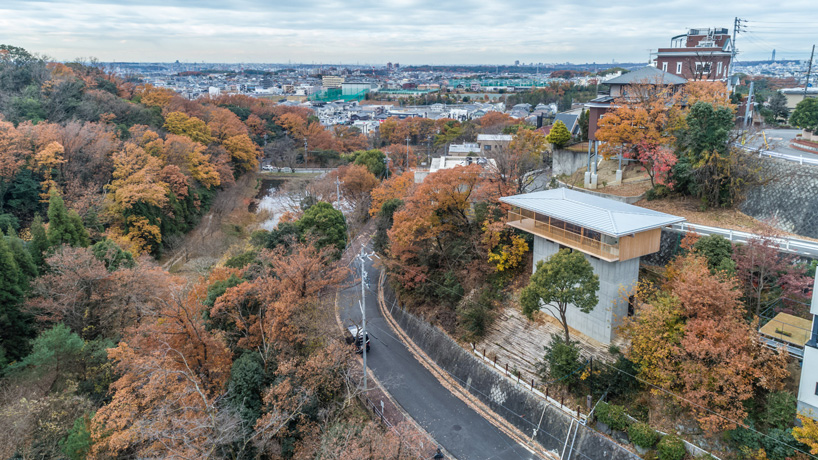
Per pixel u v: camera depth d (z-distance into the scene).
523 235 34.84
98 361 32.38
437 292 36.88
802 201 31.33
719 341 21.19
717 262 26.23
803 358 20.22
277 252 40.62
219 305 31.33
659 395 23.70
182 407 25.17
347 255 52.22
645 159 37.78
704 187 34.84
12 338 34.72
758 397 22.03
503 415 28.92
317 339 32.44
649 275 30.67
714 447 21.91
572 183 45.28
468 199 39.62
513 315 33.31
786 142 48.78
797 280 24.34
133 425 24.53
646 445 22.67
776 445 19.94
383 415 29.45
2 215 48.31
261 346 32.12
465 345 33.44
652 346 22.91
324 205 50.72
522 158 39.19
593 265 28.75
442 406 30.34
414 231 37.69
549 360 27.55
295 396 27.73
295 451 27.16
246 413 27.34
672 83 41.25
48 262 36.91
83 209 50.59
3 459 24.77
